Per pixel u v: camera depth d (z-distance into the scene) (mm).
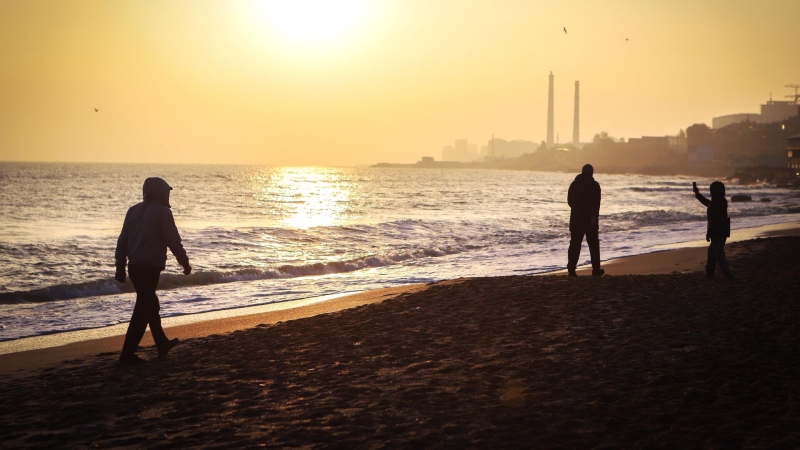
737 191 92062
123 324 11227
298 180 138375
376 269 18234
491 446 4582
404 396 5793
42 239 24406
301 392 6066
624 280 12562
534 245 24000
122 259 7758
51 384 6781
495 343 7789
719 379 6027
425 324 9141
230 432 5023
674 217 37625
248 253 21266
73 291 14305
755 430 4820
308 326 9508
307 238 25031
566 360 6852
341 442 4715
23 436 5117
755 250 17594
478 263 18984
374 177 180625
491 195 73812
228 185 102938
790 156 132000
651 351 7129
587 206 13453
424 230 28844
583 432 4820
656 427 4918
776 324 8164
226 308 12461
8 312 12289
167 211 7777
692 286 11492
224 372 7012
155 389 6422
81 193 68875
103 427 5289
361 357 7414
